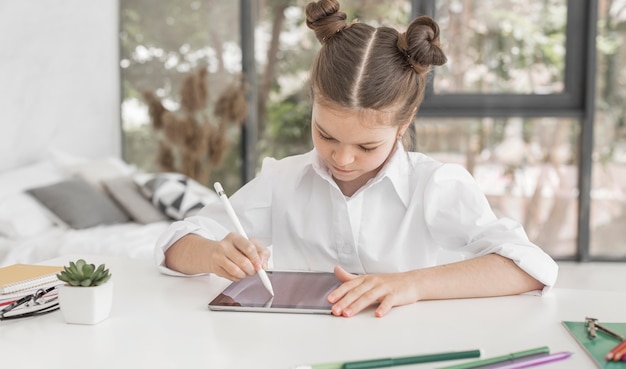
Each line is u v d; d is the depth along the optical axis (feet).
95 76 11.96
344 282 3.45
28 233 8.56
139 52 12.67
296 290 3.40
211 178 12.60
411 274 3.35
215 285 3.66
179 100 12.63
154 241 8.28
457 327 2.90
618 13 12.00
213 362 2.51
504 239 3.60
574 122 12.33
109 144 12.34
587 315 3.07
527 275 3.41
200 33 12.57
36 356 2.61
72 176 10.20
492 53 12.39
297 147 12.67
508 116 12.42
